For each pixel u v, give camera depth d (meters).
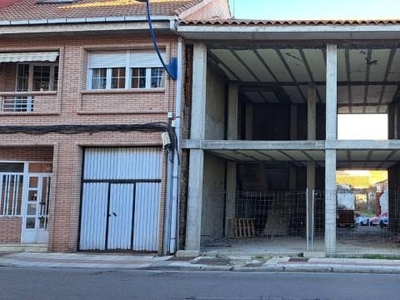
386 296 8.55
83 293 8.84
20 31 15.65
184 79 15.55
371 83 20.17
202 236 17.17
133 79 15.73
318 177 23.70
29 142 15.83
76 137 15.60
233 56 16.70
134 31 15.24
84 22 15.23
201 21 14.83
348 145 14.87
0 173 16.62
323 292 8.94
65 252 15.26
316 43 15.21
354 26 14.26
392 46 15.20
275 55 16.45
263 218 21.91
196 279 10.65
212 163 18.48
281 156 18.09
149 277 10.98
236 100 20.09
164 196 15.02
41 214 16.45
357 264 12.71
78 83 15.75
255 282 10.16
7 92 16.25
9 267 12.77
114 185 15.62
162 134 14.99
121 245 15.38
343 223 29.08
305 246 16.64
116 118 15.48
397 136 22.50
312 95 19.70
